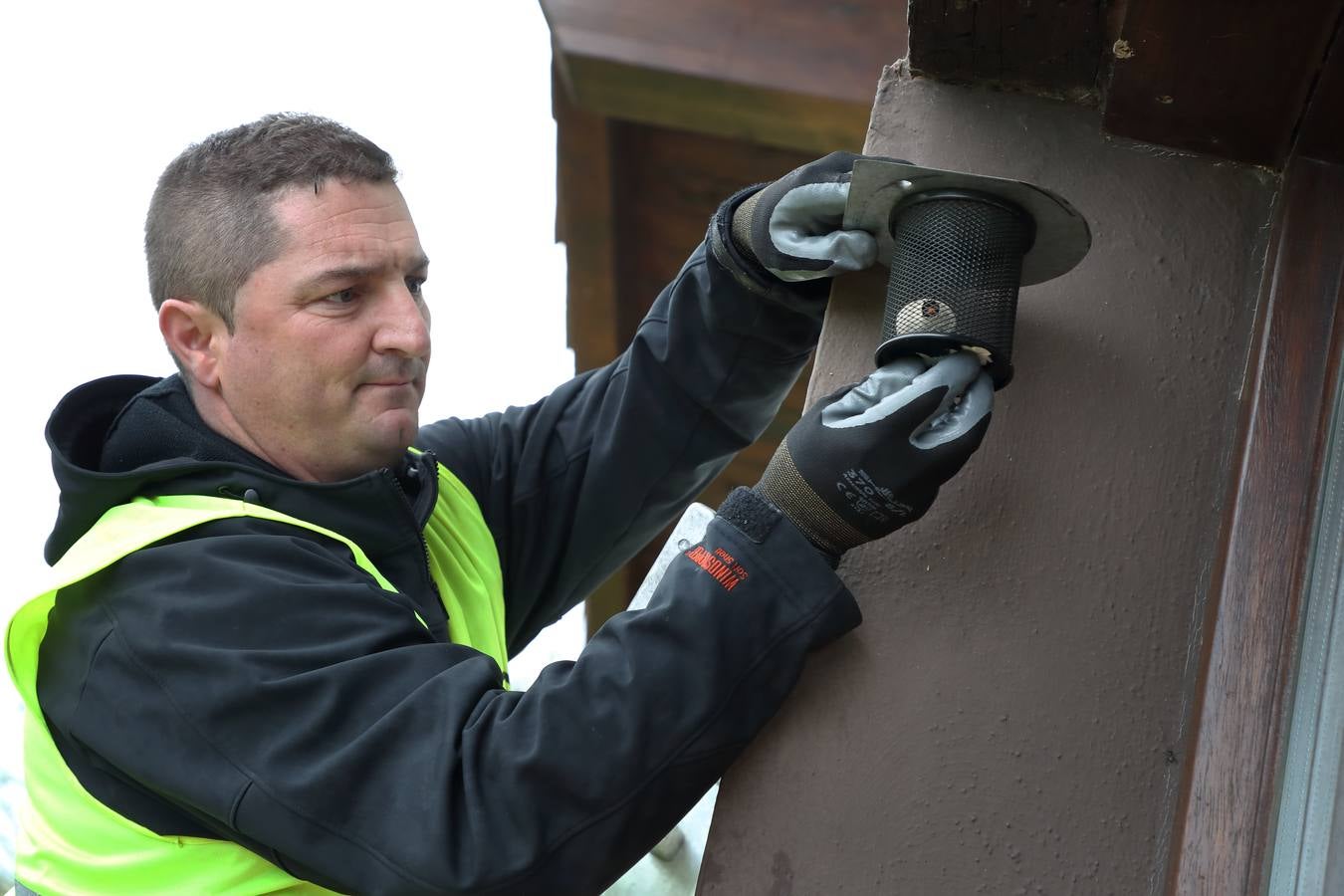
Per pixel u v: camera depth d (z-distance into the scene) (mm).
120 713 1448
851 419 1383
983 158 1683
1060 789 1414
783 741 1455
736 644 1379
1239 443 1485
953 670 1461
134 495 1638
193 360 1680
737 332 1770
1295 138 1595
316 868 1356
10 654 1543
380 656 1423
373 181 1685
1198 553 1487
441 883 1309
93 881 1506
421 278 1749
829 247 1521
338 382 1644
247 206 1628
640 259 3615
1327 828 1183
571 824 1334
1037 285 1612
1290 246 1545
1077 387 1561
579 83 3098
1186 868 1314
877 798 1427
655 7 3055
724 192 3414
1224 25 1506
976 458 1541
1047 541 1502
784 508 1417
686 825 2090
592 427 1937
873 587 1501
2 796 3094
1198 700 1387
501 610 1820
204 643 1435
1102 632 1465
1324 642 1304
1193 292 1595
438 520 1809
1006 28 1622
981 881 1394
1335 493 1376
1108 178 1658
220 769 1387
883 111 1724
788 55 3018
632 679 1354
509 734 1356
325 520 1629
